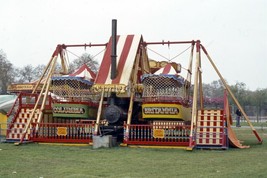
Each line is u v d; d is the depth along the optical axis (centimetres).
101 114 2222
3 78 8244
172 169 1259
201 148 1934
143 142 1991
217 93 8162
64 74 2414
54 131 2136
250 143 2291
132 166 1325
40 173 1169
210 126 1986
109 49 2316
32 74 9912
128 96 2184
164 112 2016
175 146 1952
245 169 1249
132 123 2259
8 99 3183
